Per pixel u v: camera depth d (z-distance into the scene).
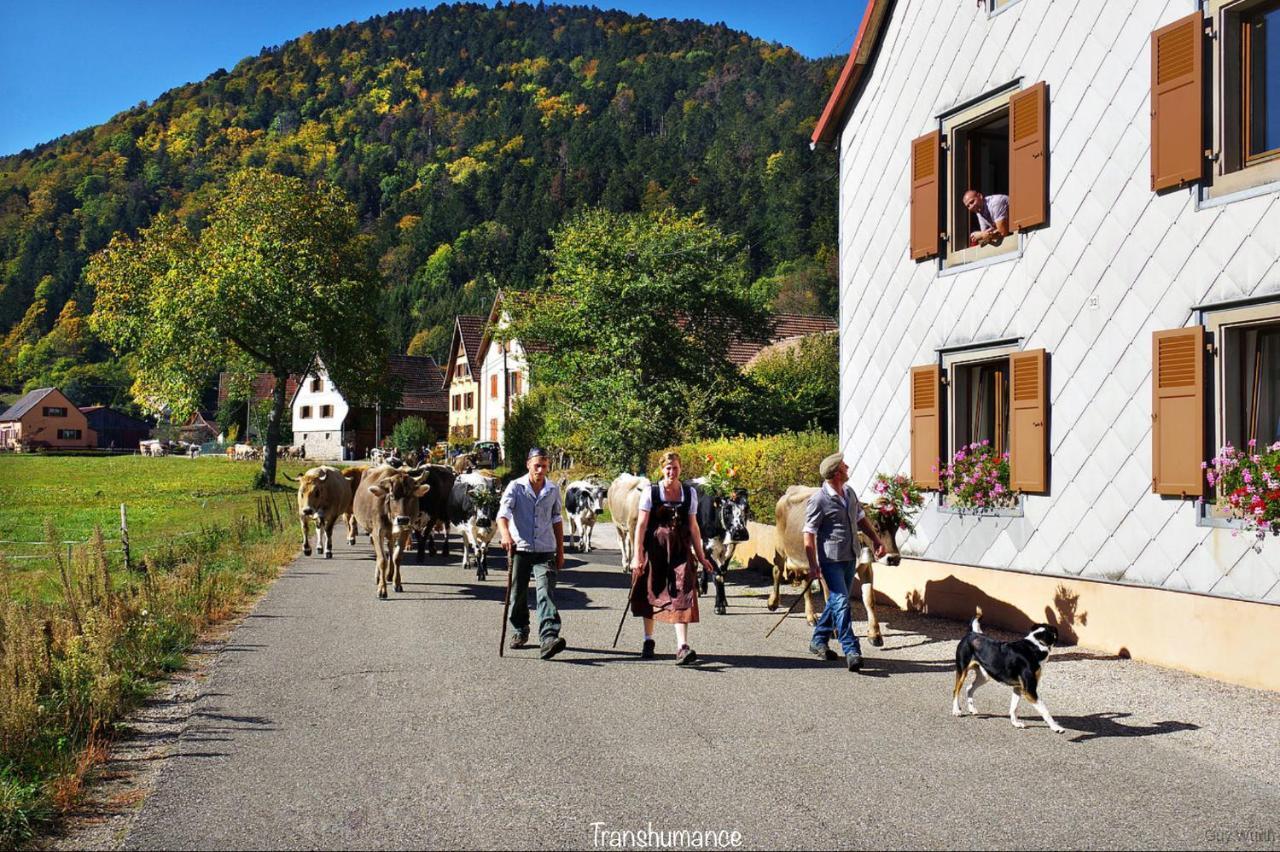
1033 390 10.21
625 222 30.47
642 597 8.91
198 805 5.31
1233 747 6.39
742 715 7.06
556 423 31.61
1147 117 9.17
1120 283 9.39
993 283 10.92
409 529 12.60
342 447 82.12
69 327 149.00
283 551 17.23
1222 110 8.57
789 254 102.88
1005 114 11.07
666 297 29.14
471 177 177.62
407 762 6.00
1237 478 8.09
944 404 11.69
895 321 12.52
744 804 5.32
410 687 7.82
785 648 9.53
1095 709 7.34
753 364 37.56
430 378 89.38
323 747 6.29
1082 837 4.91
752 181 124.44
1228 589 8.23
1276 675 7.73
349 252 44.81
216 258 41.66
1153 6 9.16
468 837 4.88
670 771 5.84
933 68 11.99
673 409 28.28
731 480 13.06
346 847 4.77
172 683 7.97
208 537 18.09
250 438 90.94
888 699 7.59
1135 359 9.20
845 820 5.11
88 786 5.62
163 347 41.72
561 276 30.67
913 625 10.88
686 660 8.66
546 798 5.40
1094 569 9.52
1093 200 9.70
